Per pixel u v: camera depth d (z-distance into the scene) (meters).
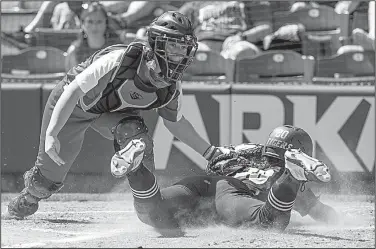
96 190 27.12
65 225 17.84
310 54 32.94
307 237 14.58
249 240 13.83
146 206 14.87
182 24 14.16
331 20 34.25
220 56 29.72
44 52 30.16
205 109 27.80
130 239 14.45
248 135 27.91
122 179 27.27
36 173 17.28
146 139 14.81
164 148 27.64
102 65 14.67
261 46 33.66
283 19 34.81
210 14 34.16
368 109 28.08
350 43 33.31
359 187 28.03
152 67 14.54
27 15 39.94
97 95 15.23
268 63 29.67
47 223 18.22
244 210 14.99
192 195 15.52
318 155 28.09
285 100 27.95
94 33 30.39
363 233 15.77
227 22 33.91
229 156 16.70
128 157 13.62
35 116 27.19
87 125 16.36
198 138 17.08
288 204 14.10
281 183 13.94
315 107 28.02
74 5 34.25
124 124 14.77
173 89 15.50
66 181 27.08
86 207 23.73
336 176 28.03
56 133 14.68
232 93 27.86
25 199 18.11
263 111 27.97
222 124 27.88
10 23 39.75
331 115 28.08
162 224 15.37
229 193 15.45
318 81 29.39
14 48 35.62
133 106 15.45
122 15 33.62
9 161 27.17
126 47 15.91
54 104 16.48
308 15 34.34
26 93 27.14
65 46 34.22
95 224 18.16
